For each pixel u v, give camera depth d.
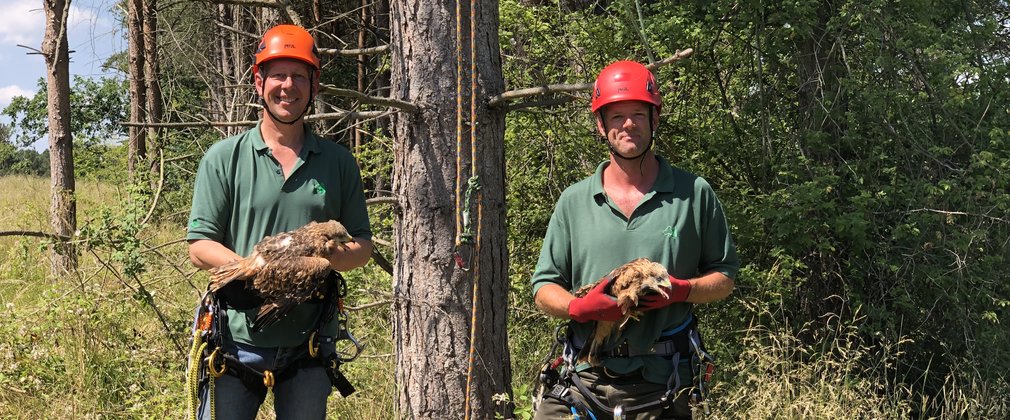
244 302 3.64
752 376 5.69
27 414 5.95
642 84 3.59
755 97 7.84
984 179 7.00
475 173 4.77
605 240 3.67
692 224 3.67
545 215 7.98
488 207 5.36
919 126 7.47
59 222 10.94
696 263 3.71
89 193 13.70
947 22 7.98
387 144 8.21
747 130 7.89
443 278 5.30
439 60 5.26
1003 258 7.32
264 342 3.74
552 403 3.89
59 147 11.41
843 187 7.47
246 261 3.58
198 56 11.65
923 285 7.34
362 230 4.00
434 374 5.34
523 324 7.57
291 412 3.80
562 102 5.59
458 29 4.70
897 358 6.93
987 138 7.45
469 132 5.29
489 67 5.36
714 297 3.61
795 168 7.31
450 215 5.29
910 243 7.28
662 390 3.69
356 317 7.66
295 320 3.76
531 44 8.30
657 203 3.68
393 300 5.53
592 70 8.09
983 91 7.51
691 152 8.13
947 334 7.27
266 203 3.79
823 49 7.64
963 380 6.99
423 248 5.32
